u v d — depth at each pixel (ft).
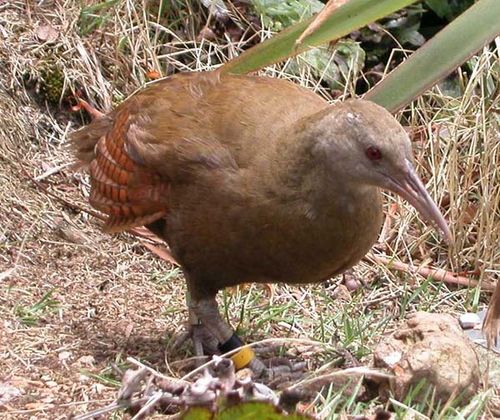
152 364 28.68
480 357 28.53
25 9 41.06
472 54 26.13
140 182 28.43
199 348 28.78
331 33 25.99
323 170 25.86
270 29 41.73
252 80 29.07
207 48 42.14
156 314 31.68
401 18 44.32
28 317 30.19
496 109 38.40
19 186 36.47
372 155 25.53
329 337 30.35
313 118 26.02
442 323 25.96
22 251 33.91
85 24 41.16
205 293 28.63
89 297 32.27
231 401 20.54
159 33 41.98
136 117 29.01
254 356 27.86
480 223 35.88
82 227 35.99
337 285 34.55
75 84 39.86
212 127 27.45
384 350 25.94
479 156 37.91
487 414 25.48
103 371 27.81
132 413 24.44
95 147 30.66
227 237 26.96
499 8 25.96
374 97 26.53
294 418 20.63
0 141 37.29
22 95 39.04
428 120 39.47
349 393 25.50
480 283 34.47
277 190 26.23
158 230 29.19
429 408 24.77
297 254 26.73
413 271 35.37
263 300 33.14
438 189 37.35
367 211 26.50
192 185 27.30
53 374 27.58
